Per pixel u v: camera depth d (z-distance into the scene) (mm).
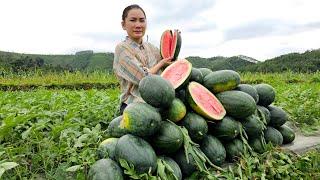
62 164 4574
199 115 4859
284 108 7809
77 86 20219
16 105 7250
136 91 5590
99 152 4406
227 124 4938
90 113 6395
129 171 4020
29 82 20891
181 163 4523
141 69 5449
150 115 4266
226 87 5188
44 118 5762
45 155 4746
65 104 7656
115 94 9898
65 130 5152
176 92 5016
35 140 5043
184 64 5164
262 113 5570
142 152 4117
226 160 5137
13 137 5160
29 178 4543
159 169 4176
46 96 8812
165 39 5770
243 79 24984
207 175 4488
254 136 5355
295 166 5191
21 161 4668
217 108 4980
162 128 4430
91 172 4043
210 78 5219
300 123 7332
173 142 4367
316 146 5949
